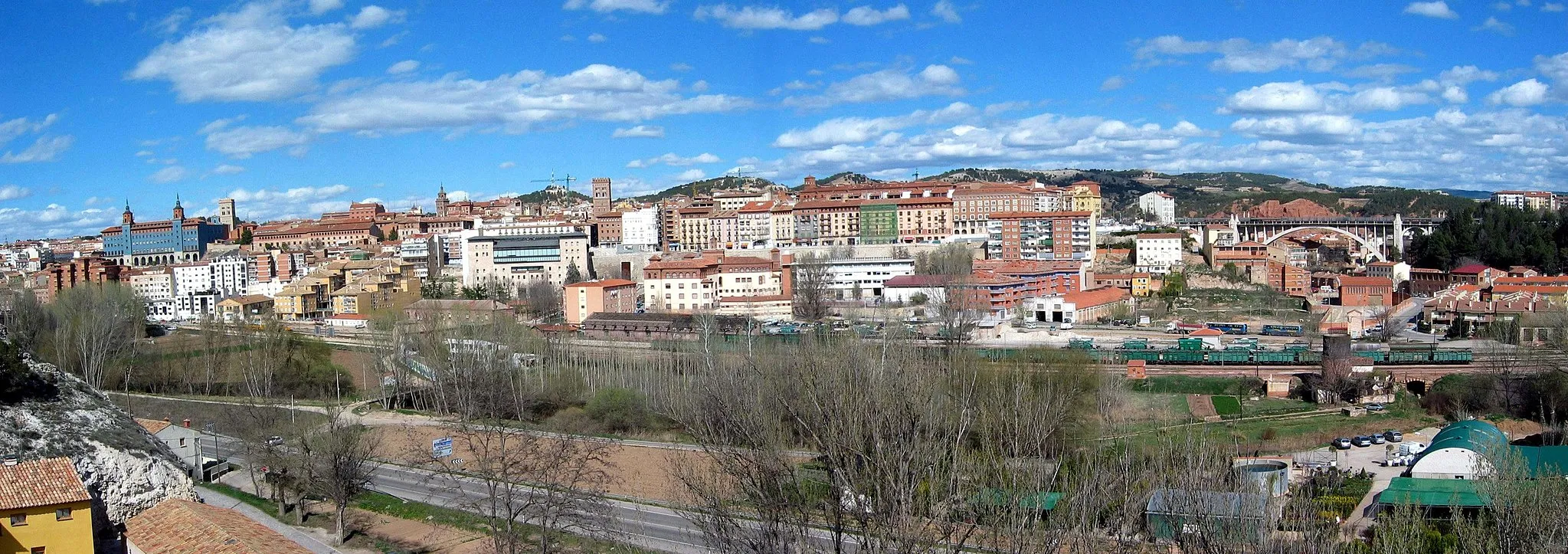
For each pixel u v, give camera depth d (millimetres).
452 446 175500
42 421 125875
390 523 138000
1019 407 127062
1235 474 107250
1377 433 191750
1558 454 143125
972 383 154500
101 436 127875
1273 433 191000
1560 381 196875
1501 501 97250
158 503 119625
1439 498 126125
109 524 116500
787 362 181625
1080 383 186250
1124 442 139250
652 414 196000
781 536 95062
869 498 93562
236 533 105125
